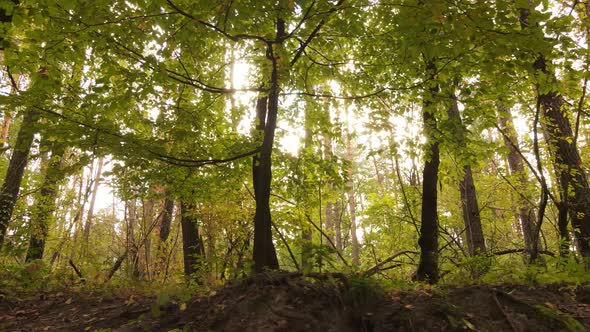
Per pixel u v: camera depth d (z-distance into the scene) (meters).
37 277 5.86
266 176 5.21
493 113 6.09
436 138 6.15
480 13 3.50
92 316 3.88
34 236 9.23
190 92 6.79
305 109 7.43
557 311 3.01
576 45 3.89
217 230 8.70
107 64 4.78
